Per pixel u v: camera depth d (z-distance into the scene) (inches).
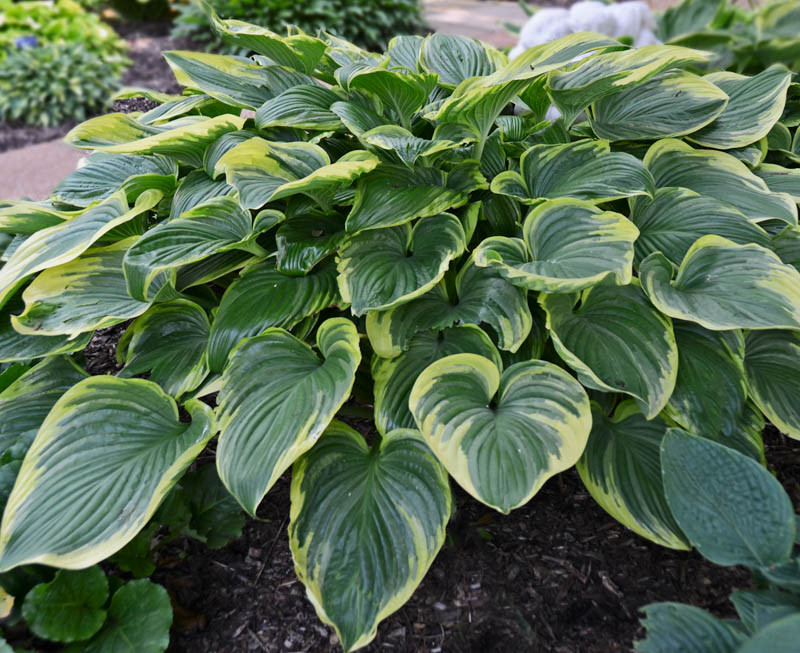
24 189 206.7
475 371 66.2
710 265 71.3
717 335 71.6
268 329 70.1
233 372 68.1
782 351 77.4
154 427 69.0
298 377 67.4
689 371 69.9
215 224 76.2
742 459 59.0
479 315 69.3
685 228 78.2
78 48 287.7
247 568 71.9
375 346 71.0
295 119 79.4
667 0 267.7
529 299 77.0
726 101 89.0
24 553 58.2
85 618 60.6
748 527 56.4
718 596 67.4
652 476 68.6
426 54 98.8
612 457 70.2
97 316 74.6
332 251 78.9
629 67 75.7
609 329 70.1
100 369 101.3
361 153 76.4
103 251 82.9
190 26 338.0
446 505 62.6
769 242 75.9
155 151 85.6
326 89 86.6
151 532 68.3
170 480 61.4
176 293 79.5
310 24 315.6
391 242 76.9
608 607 66.9
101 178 99.5
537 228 73.1
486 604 67.6
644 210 81.4
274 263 78.2
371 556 61.0
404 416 69.7
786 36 161.9
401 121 88.4
